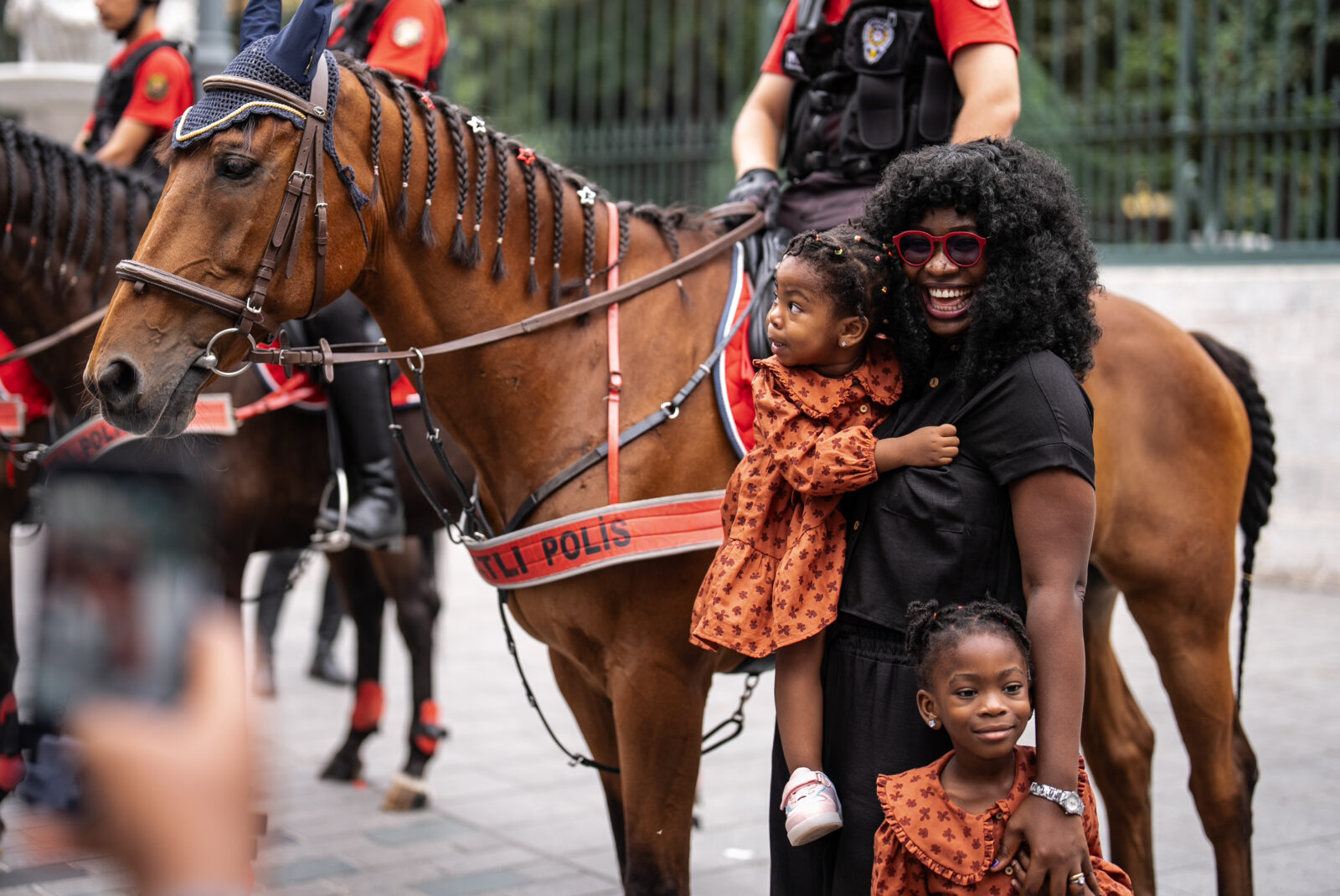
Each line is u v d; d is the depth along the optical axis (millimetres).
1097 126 8516
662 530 2494
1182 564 3100
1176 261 8156
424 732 4430
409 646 4449
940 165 1995
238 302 2314
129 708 896
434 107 2537
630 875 2529
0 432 3773
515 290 2602
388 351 2668
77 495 929
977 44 2857
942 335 2047
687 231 2861
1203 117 8172
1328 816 4117
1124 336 3135
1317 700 5531
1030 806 1854
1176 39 10398
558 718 5602
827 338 2025
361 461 3721
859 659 2014
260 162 2303
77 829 913
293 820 4289
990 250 1978
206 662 927
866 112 2957
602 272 2682
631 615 2520
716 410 2639
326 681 6211
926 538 1965
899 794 1916
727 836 4121
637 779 2539
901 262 2045
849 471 1963
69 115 7797
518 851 4012
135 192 3666
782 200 3111
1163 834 4016
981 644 1839
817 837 1979
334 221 2377
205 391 3506
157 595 913
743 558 2053
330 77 2383
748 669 2740
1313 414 7762
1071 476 1887
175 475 958
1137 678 6062
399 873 3811
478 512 2691
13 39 9727
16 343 3629
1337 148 7645
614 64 9938
